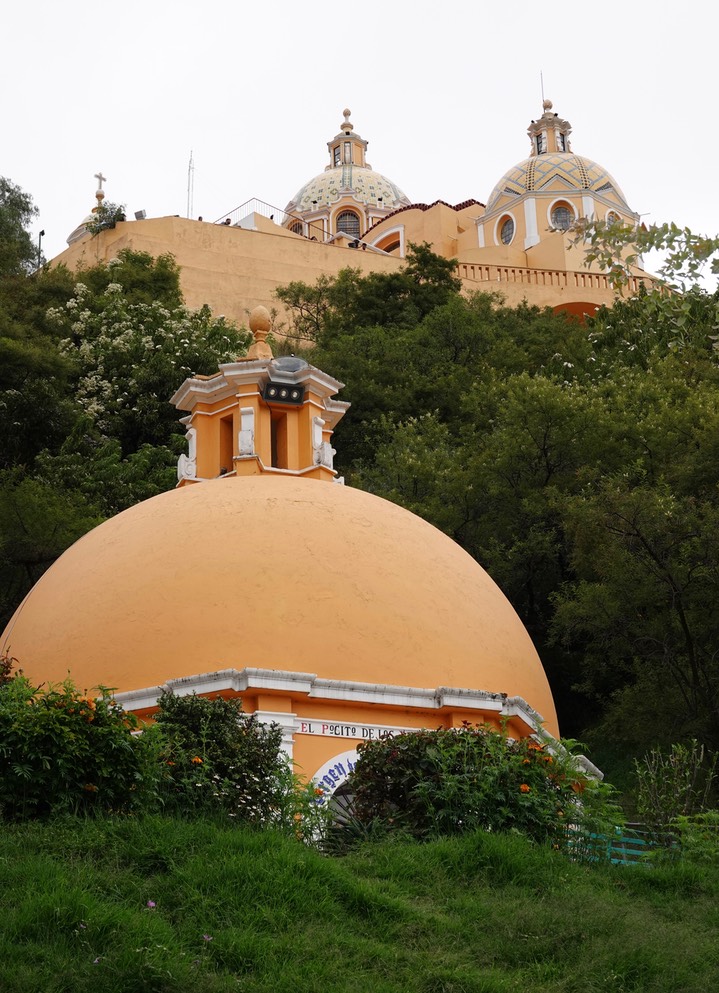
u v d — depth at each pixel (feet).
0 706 37.40
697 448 79.56
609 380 93.15
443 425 100.17
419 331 119.75
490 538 85.35
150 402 106.63
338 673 46.03
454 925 34.65
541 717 50.16
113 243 149.38
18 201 134.51
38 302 119.55
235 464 57.11
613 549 72.23
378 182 226.38
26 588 80.79
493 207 197.16
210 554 48.42
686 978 33.09
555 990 31.89
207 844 36.35
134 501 90.02
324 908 34.32
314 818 40.29
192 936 32.12
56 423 99.35
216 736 41.09
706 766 66.39
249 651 45.75
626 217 199.31
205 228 151.53
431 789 41.09
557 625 74.59
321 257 157.28
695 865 41.52
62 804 36.50
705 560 70.85
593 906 36.32
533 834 41.06
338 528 50.19
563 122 212.84
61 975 29.53
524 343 122.01
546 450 85.46
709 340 93.35
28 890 32.42
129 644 46.57
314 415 58.70
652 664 73.31
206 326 119.75
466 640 48.96
